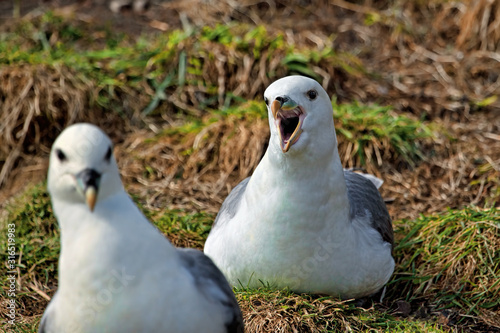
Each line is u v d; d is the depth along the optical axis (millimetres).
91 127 5258
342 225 7488
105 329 5316
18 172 12102
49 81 12609
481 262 8750
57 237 9859
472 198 10719
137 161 11805
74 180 5141
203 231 9898
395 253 9383
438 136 11797
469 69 13680
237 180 11320
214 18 14680
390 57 14172
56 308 5516
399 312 8266
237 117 11969
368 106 12547
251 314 7520
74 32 14438
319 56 13102
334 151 7332
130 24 14906
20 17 14961
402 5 15367
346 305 7816
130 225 5301
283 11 15148
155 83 13047
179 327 5391
